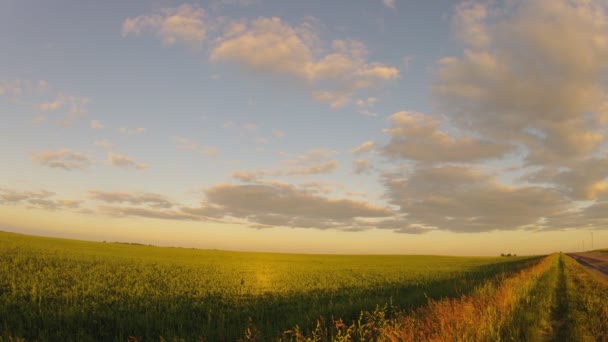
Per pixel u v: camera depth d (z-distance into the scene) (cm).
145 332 1184
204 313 1532
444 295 1731
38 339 1066
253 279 2934
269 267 4634
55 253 4412
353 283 2819
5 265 2914
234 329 1134
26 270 2703
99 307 1536
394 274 3841
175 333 1123
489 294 1541
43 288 1953
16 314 1325
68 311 1349
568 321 1375
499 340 927
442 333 877
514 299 1425
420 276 3566
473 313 1063
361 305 1424
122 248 7525
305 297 2012
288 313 1506
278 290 2302
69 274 2616
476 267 5534
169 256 6116
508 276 2752
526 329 1149
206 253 8494
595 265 5769
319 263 6241
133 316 1385
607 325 1305
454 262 7731
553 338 1150
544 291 2080
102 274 2731
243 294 2103
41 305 1520
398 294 2094
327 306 1547
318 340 928
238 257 7375
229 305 1748
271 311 1600
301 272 3919
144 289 2131
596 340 1134
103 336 1161
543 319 1343
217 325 1244
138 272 3080
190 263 4572
